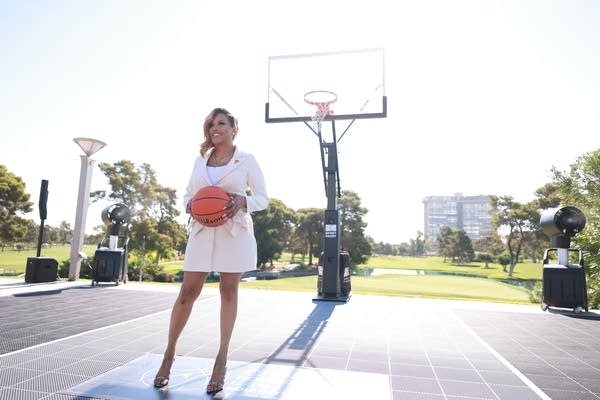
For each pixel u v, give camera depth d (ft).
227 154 7.02
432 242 464.24
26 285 21.66
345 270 20.88
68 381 6.53
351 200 121.19
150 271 84.43
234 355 8.61
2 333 10.26
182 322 6.49
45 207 24.11
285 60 23.20
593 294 35.35
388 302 19.30
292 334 11.22
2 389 6.09
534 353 9.76
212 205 5.98
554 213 18.79
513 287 108.37
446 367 8.27
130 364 7.59
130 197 86.63
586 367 8.55
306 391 6.40
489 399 6.39
